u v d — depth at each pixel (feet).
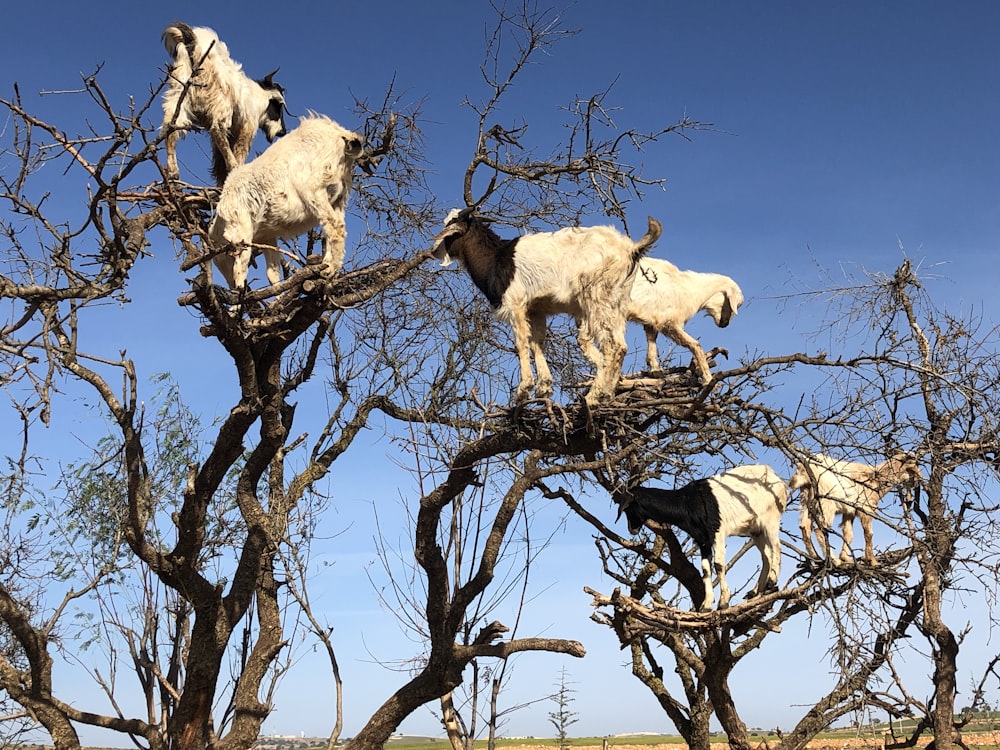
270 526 17.46
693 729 19.04
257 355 14.57
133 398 15.69
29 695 15.48
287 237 15.29
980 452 14.84
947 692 16.66
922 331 16.25
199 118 16.07
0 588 15.56
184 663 18.78
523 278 14.02
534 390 14.70
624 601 14.79
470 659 15.60
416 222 17.78
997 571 14.46
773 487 16.11
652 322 15.97
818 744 29.07
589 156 15.31
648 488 15.84
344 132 14.74
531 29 14.58
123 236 12.38
